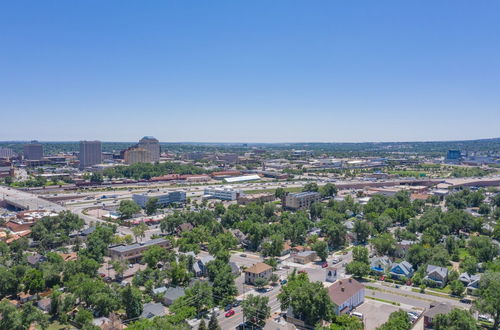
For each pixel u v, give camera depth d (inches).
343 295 6850.4
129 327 5777.6
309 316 6299.2
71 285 7450.8
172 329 5620.1
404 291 7849.4
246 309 6348.4
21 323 5930.1
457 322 5506.9
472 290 7642.7
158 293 7401.6
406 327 5812.0
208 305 6811.0
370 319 6579.7
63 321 6471.5
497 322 6240.2
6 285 7465.6
